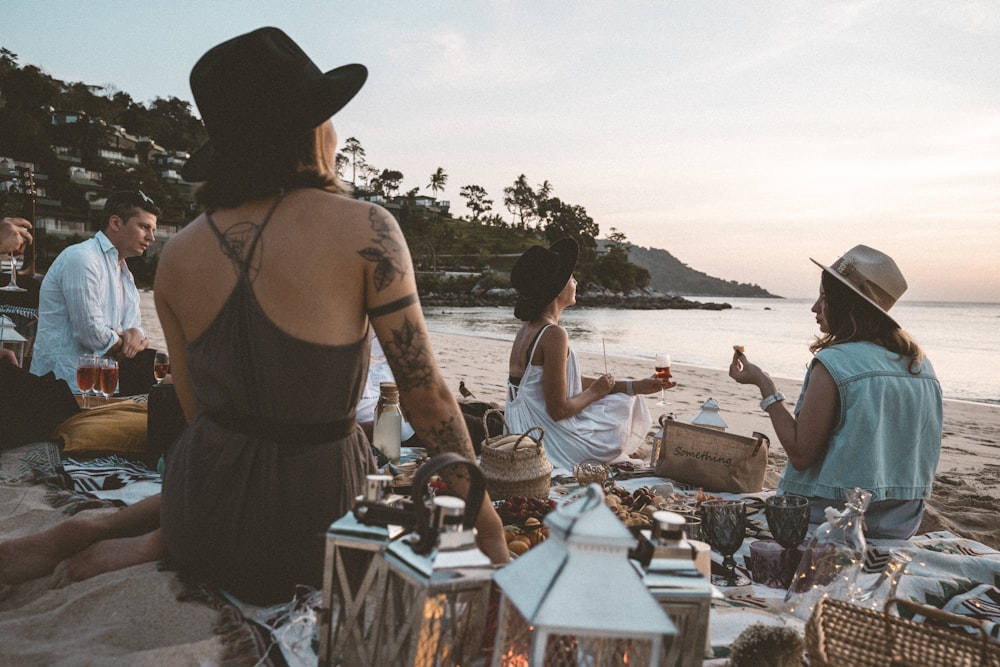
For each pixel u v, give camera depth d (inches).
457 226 6993.1
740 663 66.3
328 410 79.2
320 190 80.0
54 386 161.8
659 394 404.2
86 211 4173.2
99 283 186.2
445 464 56.9
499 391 374.3
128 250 196.2
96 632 73.4
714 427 171.6
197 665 68.2
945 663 64.4
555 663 51.8
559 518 49.3
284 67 75.2
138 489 133.3
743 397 402.0
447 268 5698.8
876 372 115.6
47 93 5246.1
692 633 55.1
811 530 118.2
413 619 56.0
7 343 215.6
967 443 300.4
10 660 67.1
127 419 155.6
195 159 91.8
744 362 131.0
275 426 78.0
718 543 100.9
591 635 47.8
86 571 86.0
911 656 65.2
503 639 53.6
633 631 46.1
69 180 4266.7
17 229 201.5
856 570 88.3
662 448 161.3
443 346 724.0
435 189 7696.9
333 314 76.2
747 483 149.8
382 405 150.4
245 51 74.6
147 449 149.2
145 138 5792.3
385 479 62.7
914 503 119.6
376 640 59.6
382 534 60.3
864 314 121.6
